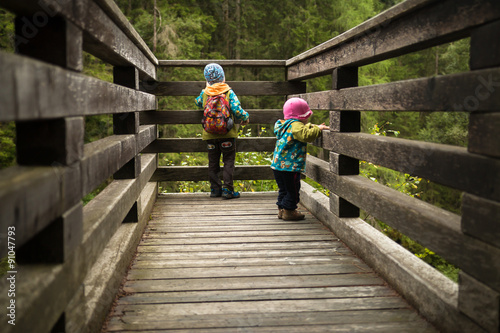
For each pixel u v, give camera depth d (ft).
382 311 7.59
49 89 4.57
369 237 10.10
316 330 6.93
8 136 34.14
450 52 76.48
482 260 5.65
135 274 9.41
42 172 4.63
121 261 8.81
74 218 5.52
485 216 5.54
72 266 5.48
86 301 6.62
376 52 8.95
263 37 75.36
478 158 5.67
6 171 4.71
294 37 70.18
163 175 18.13
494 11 5.29
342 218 11.88
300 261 10.27
